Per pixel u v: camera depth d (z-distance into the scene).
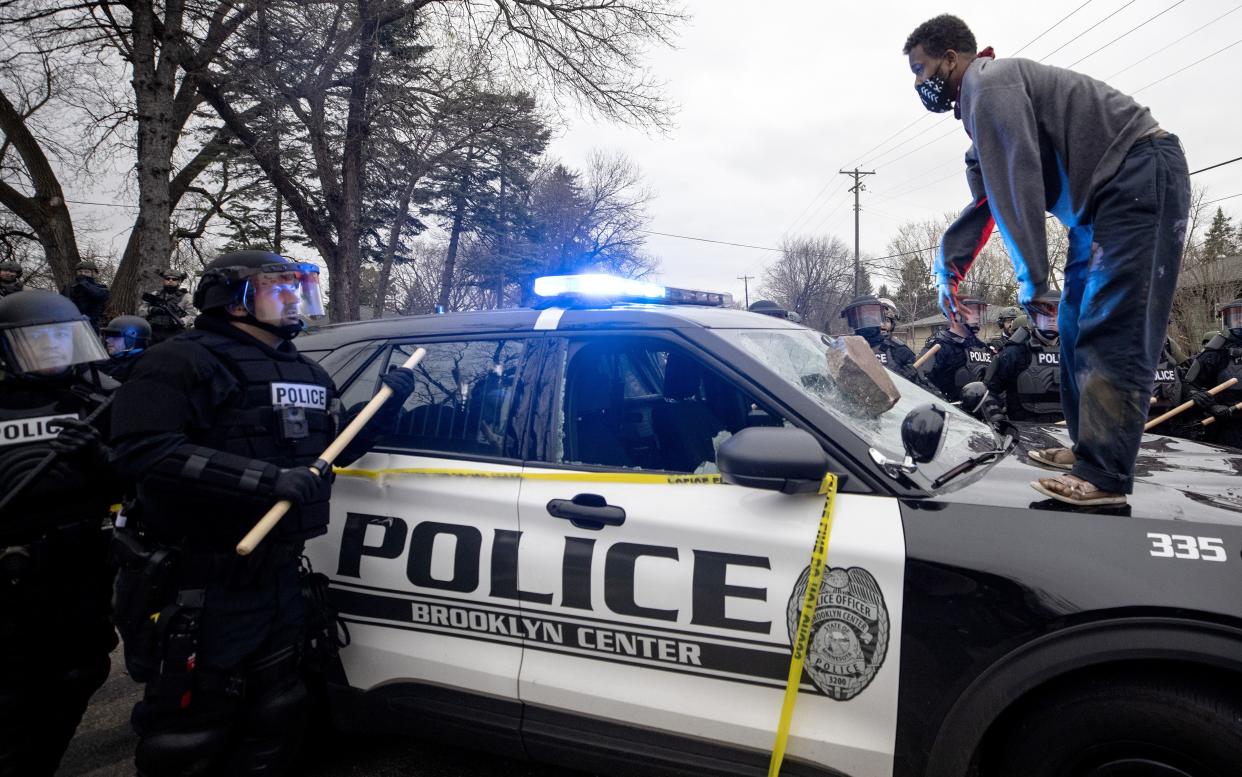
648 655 1.95
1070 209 1.93
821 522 1.80
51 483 2.06
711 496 1.97
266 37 11.96
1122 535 1.61
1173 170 1.76
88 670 2.25
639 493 2.04
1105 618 1.53
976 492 1.81
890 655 1.70
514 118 17.75
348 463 2.42
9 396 2.10
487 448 2.30
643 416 2.39
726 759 1.85
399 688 2.27
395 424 2.46
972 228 2.28
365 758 2.67
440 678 2.19
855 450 1.88
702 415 2.30
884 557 1.72
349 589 2.35
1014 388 5.22
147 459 1.80
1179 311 24.92
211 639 1.90
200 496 1.83
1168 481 1.95
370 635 2.32
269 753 2.07
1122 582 1.54
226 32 12.53
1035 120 1.89
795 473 1.73
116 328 5.00
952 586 1.66
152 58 11.05
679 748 1.91
